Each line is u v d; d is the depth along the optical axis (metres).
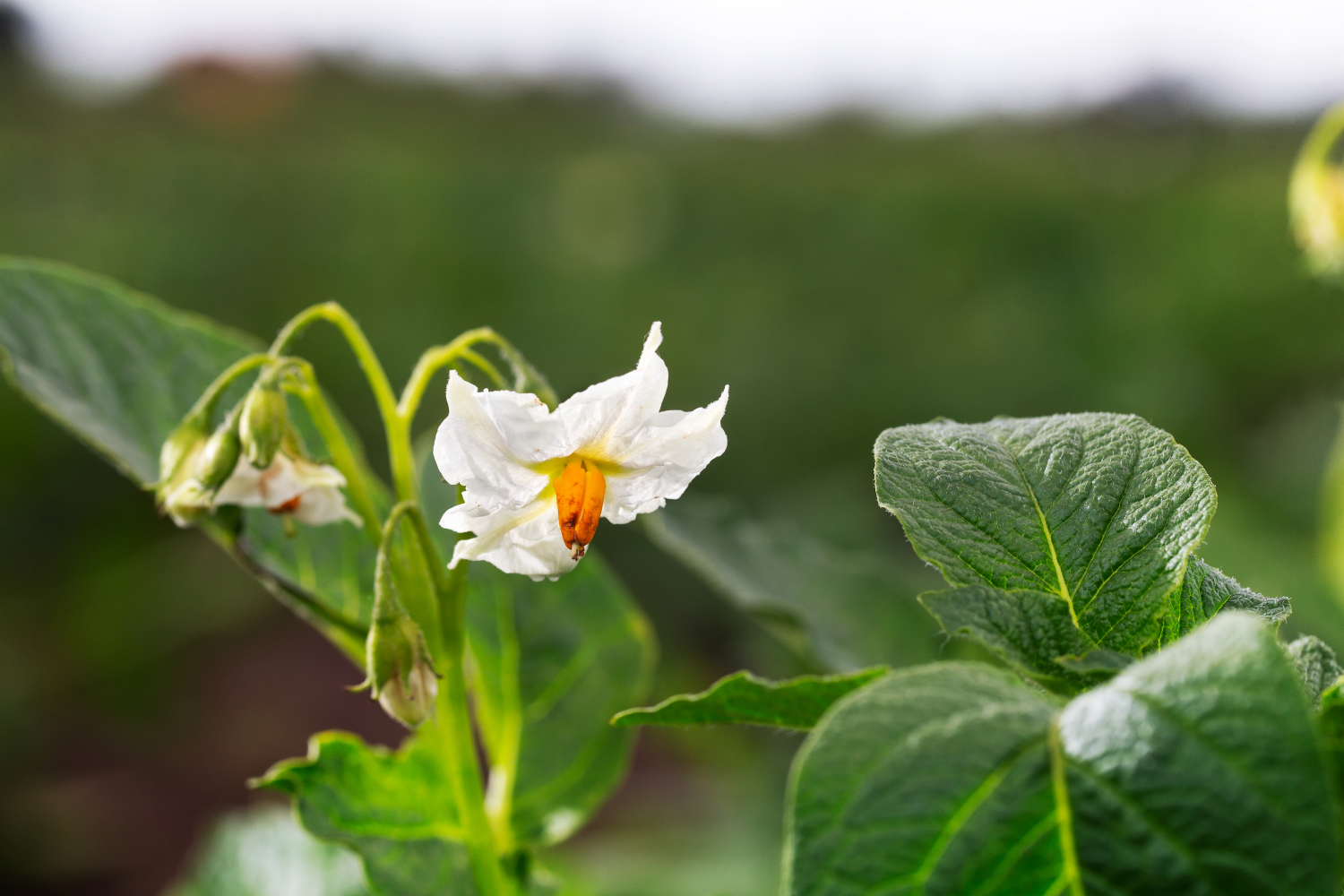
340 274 9.91
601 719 1.63
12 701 6.02
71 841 5.34
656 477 1.10
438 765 1.32
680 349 9.30
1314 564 4.27
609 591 1.67
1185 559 0.92
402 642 1.14
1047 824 0.64
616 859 3.91
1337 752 0.71
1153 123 13.55
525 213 11.27
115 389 1.57
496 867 1.30
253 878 1.94
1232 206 11.35
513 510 1.07
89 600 7.04
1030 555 0.95
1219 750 0.63
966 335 9.55
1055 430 1.02
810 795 0.66
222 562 7.52
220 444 1.25
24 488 7.64
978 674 0.72
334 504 1.30
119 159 10.77
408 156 12.36
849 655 1.76
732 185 12.04
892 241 10.98
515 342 9.46
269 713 6.58
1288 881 0.59
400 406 1.27
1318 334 9.52
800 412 8.66
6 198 9.84
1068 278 10.73
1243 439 8.59
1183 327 9.70
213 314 9.45
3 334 1.51
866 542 6.19
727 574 1.78
